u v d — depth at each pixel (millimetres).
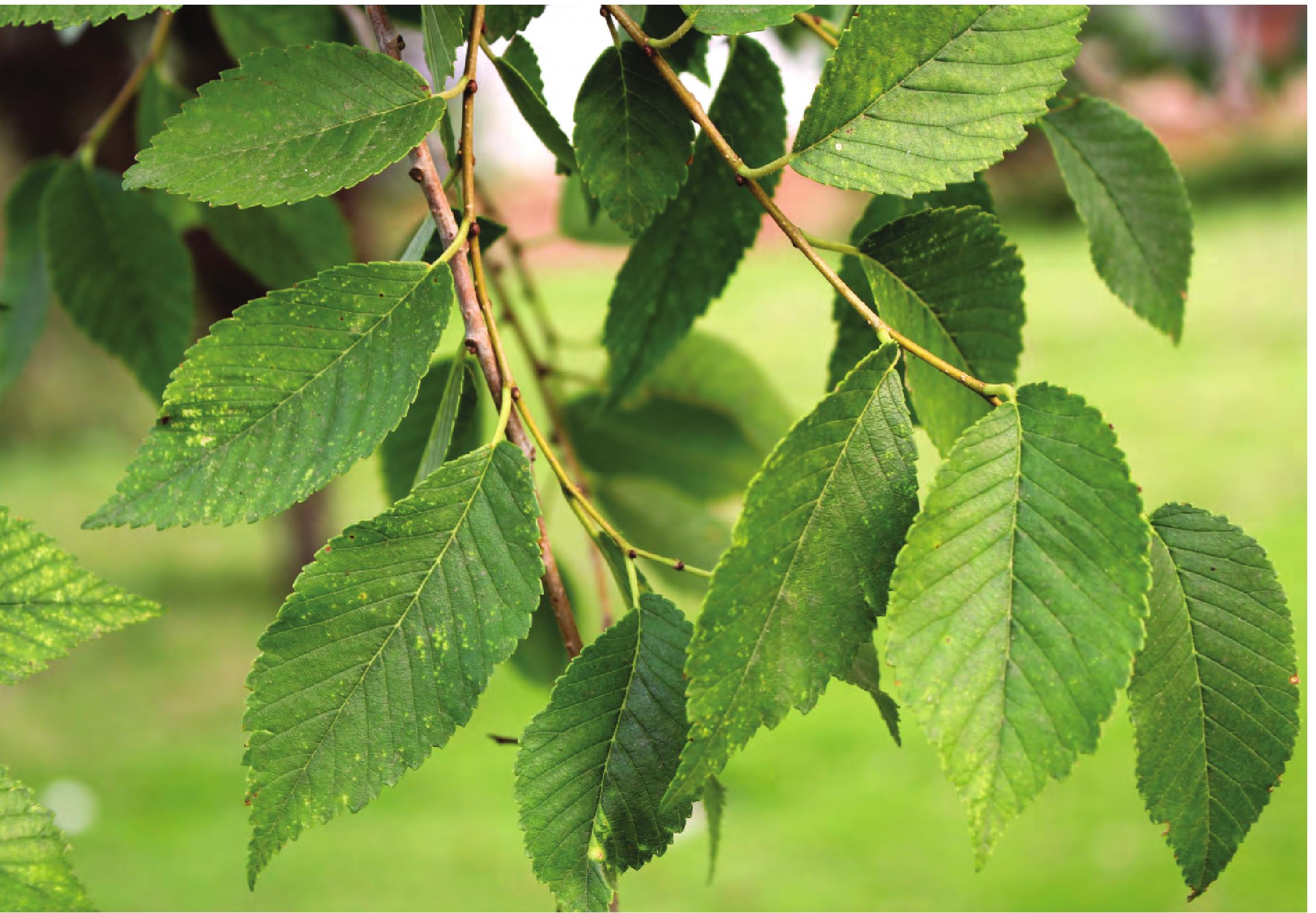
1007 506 459
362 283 480
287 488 472
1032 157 7793
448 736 472
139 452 469
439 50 516
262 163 483
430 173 498
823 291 6309
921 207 575
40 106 1815
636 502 672
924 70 490
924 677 450
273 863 2129
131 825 2256
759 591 459
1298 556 3012
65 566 482
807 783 2408
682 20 560
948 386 516
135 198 671
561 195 716
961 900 1950
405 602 474
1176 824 480
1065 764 447
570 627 506
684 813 485
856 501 466
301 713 468
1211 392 4523
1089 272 6598
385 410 477
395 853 2158
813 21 571
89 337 687
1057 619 452
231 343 474
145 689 2889
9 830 467
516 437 490
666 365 724
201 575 3758
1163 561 487
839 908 1955
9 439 4859
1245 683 481
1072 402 462
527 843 477
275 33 676
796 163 488
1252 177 8117
